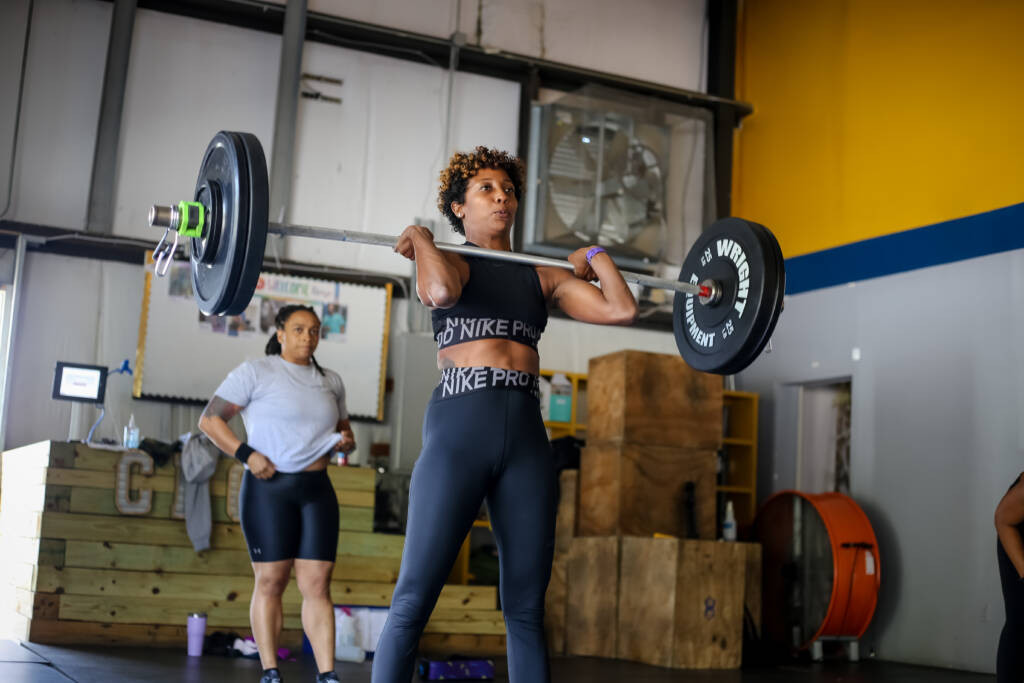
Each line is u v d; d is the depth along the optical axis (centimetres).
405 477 668
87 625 515
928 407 667
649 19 864
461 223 272
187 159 704
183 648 523
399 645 225
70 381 556
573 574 651
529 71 803
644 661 581
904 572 668
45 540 511
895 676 562
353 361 708
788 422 784
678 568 568
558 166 757
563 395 761
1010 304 623
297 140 734
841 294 748
